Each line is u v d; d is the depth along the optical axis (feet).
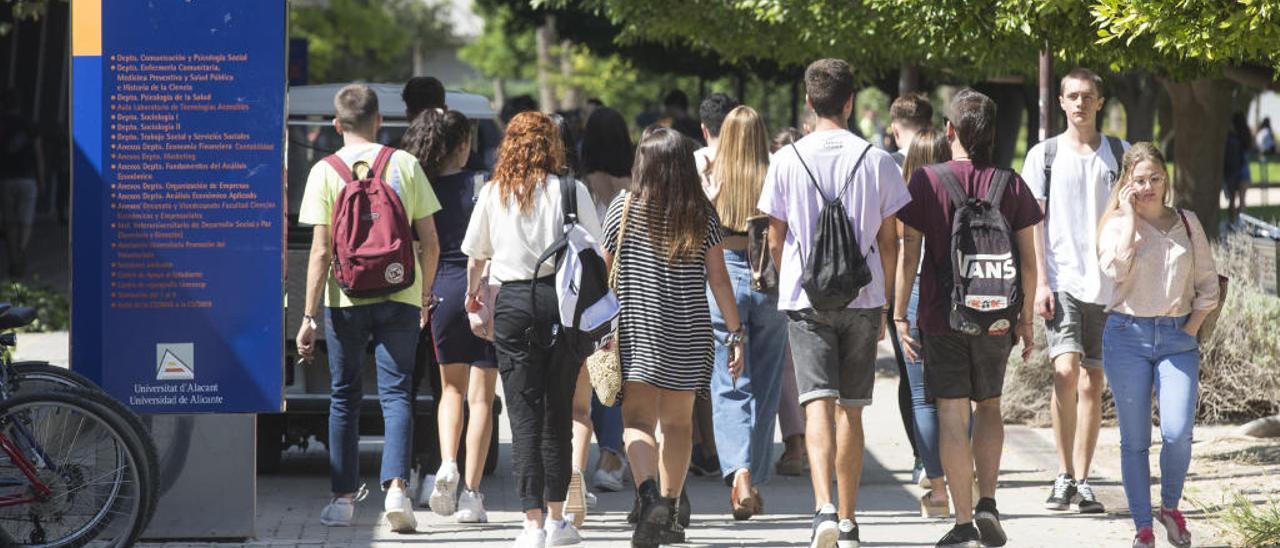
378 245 72.59
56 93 367.45
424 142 78.18
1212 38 69.05
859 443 69.00
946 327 68.33
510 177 68.13
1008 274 66.95
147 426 70.85
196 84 69.36
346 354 74.95
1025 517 78.64
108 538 65.21
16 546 64.54
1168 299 67.36
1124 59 91.86
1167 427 68.08
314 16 491.31
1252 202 344.08
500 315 68.13
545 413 68.69
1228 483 85.35
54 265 244.83
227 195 69.87
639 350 68.13
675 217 68.18
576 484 75.56
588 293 66.69
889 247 68.74
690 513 78.54
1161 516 69.56
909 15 95.66
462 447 86.48
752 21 136.15
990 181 68.64
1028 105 210.59
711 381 77.20
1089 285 78.23
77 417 65.00
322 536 73.97
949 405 69.51
